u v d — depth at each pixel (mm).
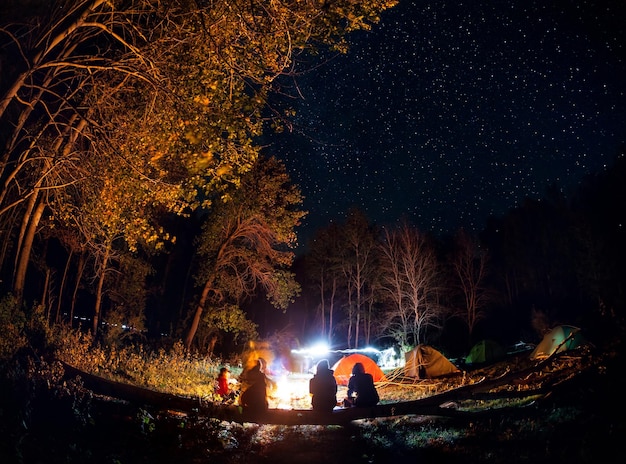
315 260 56500
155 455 7562
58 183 12773
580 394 11031
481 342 32812
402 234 49312
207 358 24078
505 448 8297
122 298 31281
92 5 10266
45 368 10031
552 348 22703
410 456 8617
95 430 7938
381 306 56406
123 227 12953
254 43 9891
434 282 50281
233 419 9789
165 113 10078
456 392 10750
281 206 29812
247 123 9680
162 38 10133
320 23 9898
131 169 10625
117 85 12000
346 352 36188
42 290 29172
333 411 10086
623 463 6863
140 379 14922
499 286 65250
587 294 43531
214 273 30875
